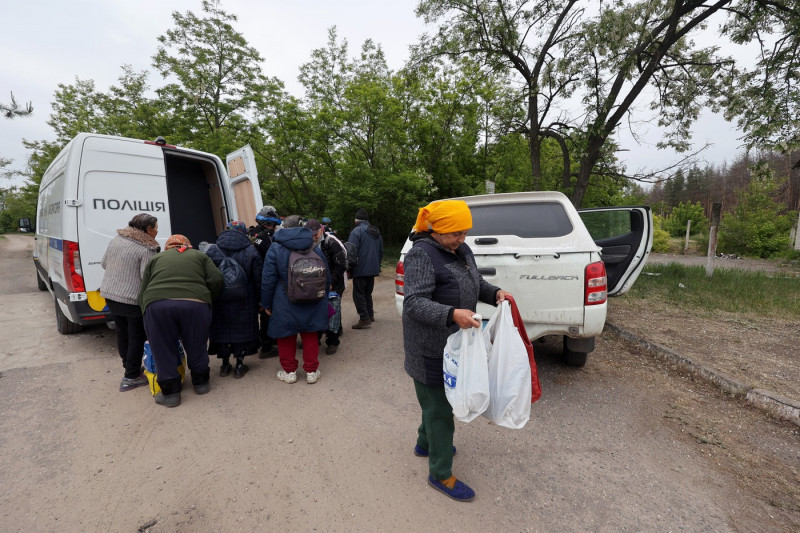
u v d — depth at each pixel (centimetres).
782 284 810
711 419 304
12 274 1117
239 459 256
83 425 297
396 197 1329
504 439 278
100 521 204
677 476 239
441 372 200
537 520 205
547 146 1567
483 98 1496
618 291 530
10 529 197
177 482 234
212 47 1530
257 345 406
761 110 866
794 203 4181
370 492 226
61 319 507
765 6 949
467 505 215
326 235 480
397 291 382
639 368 400
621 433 285
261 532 197
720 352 421
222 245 381
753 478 238
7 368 407
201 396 348
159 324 314
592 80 1037
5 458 256
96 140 423
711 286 763
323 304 367
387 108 1307
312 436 283
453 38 1174
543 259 325
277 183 1561
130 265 341
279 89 1379
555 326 329
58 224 452
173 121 1535
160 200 464
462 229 191
